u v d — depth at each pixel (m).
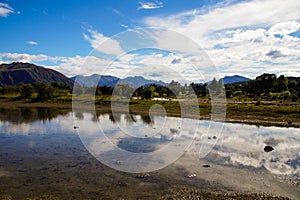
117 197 8.43
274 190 9.09
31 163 12.10
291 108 32.34
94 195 8.58
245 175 10.55
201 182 9.74
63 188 9.16
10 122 25.73
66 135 18.83
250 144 16.42
